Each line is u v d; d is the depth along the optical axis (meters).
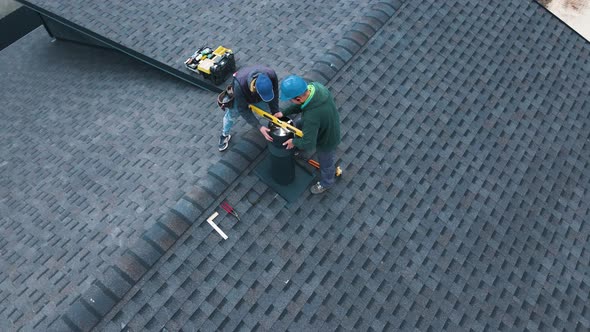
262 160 5.58
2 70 11.82
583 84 7.62
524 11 8.02
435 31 7.18
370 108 6.21
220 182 5.31
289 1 7.92
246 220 5.20
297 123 5.06
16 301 5.34
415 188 5.83
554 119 7.05
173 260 4.84
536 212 6.15
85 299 4.52
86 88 9.48
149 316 4.54
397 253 5.38
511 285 5.55
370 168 5.80
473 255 5.59
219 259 4.93
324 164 5.11
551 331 5.41
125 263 4.71
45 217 6.41
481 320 5.24
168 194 5.83
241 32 7.46
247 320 4.70
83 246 5.69
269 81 4.41
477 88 6.89
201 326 4.58
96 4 8.16
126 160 6.70
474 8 7.69
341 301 4.99
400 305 5.11
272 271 4.99
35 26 16.05
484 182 6.14
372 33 6.82
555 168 6.59
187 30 7.61
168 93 7.84
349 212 5.48
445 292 5.29
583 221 6.30
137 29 7.66
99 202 6.21
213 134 6.41
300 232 5.25
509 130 6.69
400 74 6.61
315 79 6.19
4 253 6.07
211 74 6.54
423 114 6.39
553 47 7.84
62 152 7.59
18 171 7.65
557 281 5.75
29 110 9.54
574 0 18.58
